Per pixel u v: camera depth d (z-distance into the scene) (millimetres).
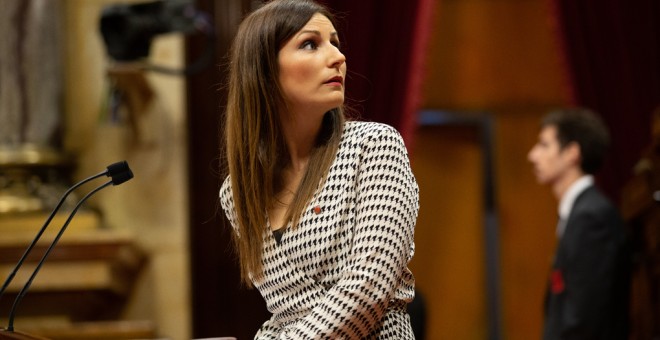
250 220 4852
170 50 11867
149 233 11742
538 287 14336
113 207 11766
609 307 8773
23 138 11344
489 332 14164
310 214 4645
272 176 4906
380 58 12836
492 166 14555
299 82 4789
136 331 10828
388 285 4480
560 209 9891
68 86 11977
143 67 11164
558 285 9023
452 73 14812
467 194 14656
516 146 14648
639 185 10781
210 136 12031
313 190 4680
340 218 4605
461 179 14672
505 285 14367
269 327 4855
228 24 12102
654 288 10477
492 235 14383
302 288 4652
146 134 11820
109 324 11047
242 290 11977
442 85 14773
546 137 9992
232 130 4973
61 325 11070
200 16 11242
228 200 5133
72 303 11047
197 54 12094
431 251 14539
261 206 4848
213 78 12055
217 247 11992
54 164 11461
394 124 12750
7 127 11344
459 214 14617
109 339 10773
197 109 12062
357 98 12703
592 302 8742
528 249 14438
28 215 11047
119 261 11008
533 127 14680
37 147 11367
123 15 11008
